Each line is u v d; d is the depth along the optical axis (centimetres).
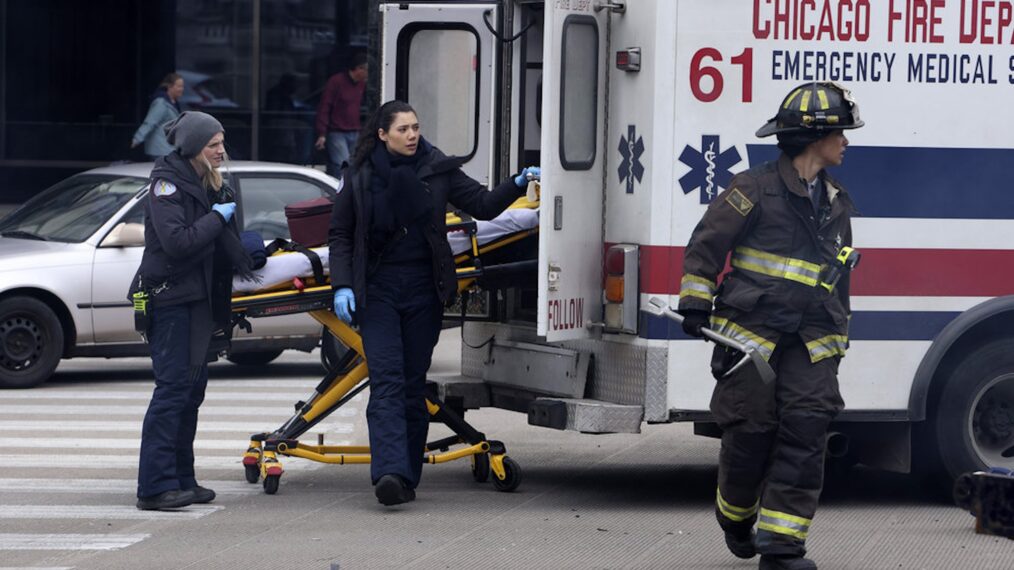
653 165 2266
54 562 2000
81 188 3756
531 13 2633
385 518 2272
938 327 2348
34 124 6819
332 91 5519
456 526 2219
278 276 2389
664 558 2027
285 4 6588
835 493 2530
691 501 2427
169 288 2281
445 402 2619
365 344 2309
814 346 1802
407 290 2314
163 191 2272
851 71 2306
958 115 2339
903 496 2505
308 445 2486
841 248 1825
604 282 2356
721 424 1844
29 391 3522
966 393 2369
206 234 2258
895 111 2320
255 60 6612
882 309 2331
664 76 2256
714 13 2261
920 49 2323
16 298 3484
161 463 2316
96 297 3547
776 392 1817
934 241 2341
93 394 3494
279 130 6619
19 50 6775
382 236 2300
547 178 2259
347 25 6588
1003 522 1969
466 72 2703
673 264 2264
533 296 2577
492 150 2648
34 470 2634
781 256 1806
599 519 2278
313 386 3675
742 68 2269
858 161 2319
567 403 2338
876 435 2398
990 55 2342
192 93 6650
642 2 2289
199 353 2320
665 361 2273
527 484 2567
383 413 2286
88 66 6781
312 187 3778
